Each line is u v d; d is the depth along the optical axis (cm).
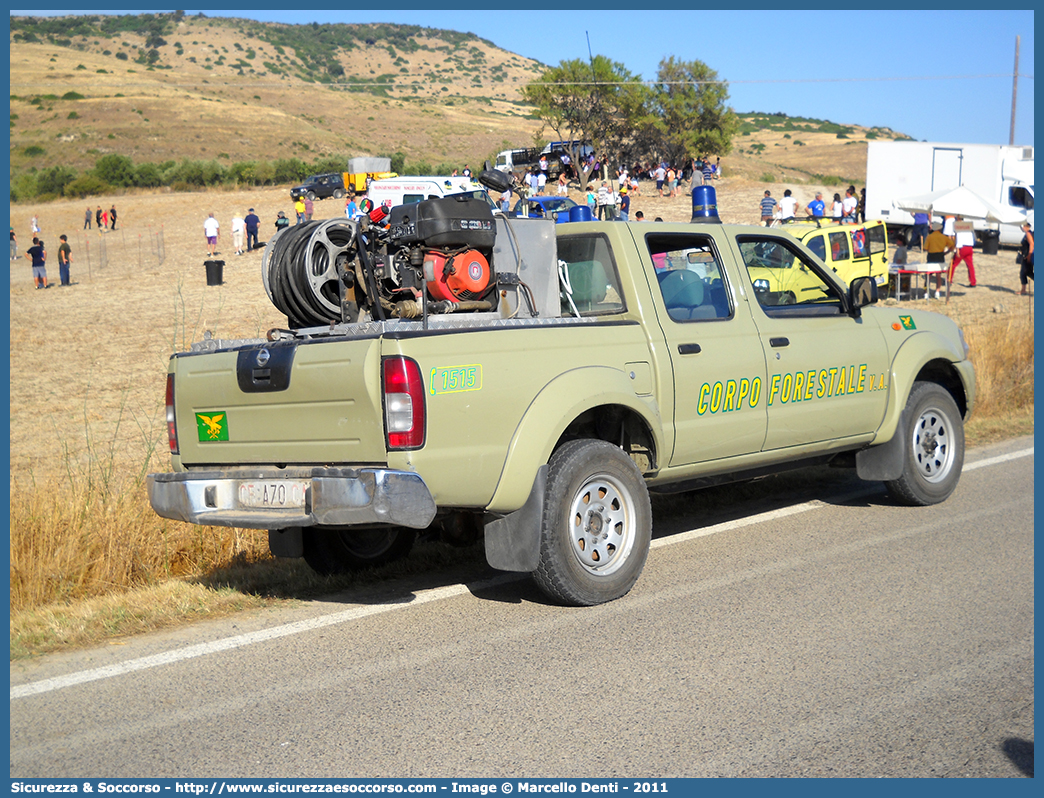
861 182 7025
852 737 347
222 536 652
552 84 4922
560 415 485
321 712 379
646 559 529
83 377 1725
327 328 505
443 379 447
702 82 4941
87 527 618
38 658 446
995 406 1048
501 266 526
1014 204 3069
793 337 614
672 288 566
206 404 511
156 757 345
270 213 4641
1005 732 348
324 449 464
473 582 555
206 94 12350
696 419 557
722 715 367
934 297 2203
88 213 4625
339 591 546
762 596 506
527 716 371
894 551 582
